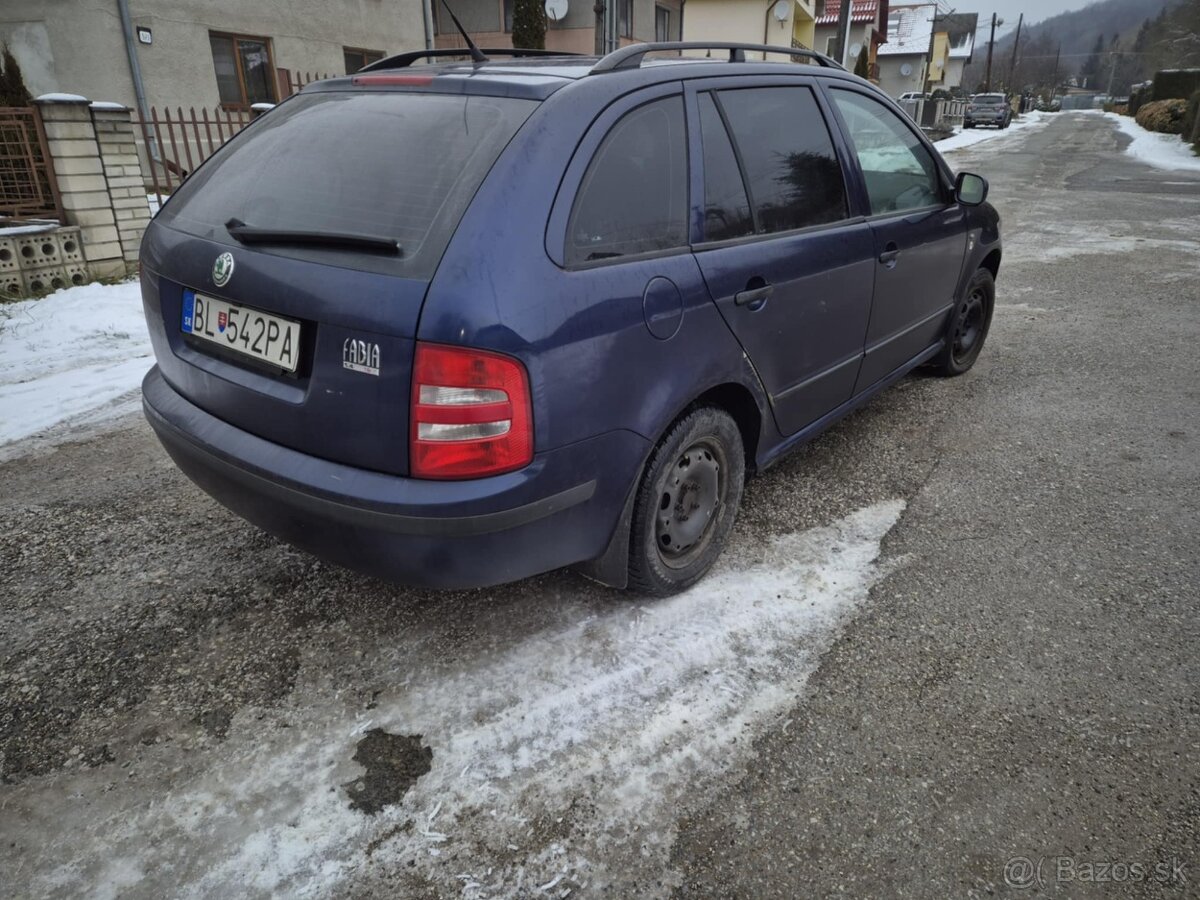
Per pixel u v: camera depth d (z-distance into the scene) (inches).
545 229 78.4
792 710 89.4
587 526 88.7
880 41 1649.9
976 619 105.0
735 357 102.6
